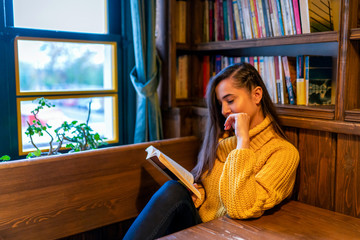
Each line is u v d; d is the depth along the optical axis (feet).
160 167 5.05
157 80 7.00
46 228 4.82
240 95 5.01
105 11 6.90
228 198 4.41
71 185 4.99
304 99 5.69
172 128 7.20
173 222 4.92
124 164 5.48
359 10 5.03
